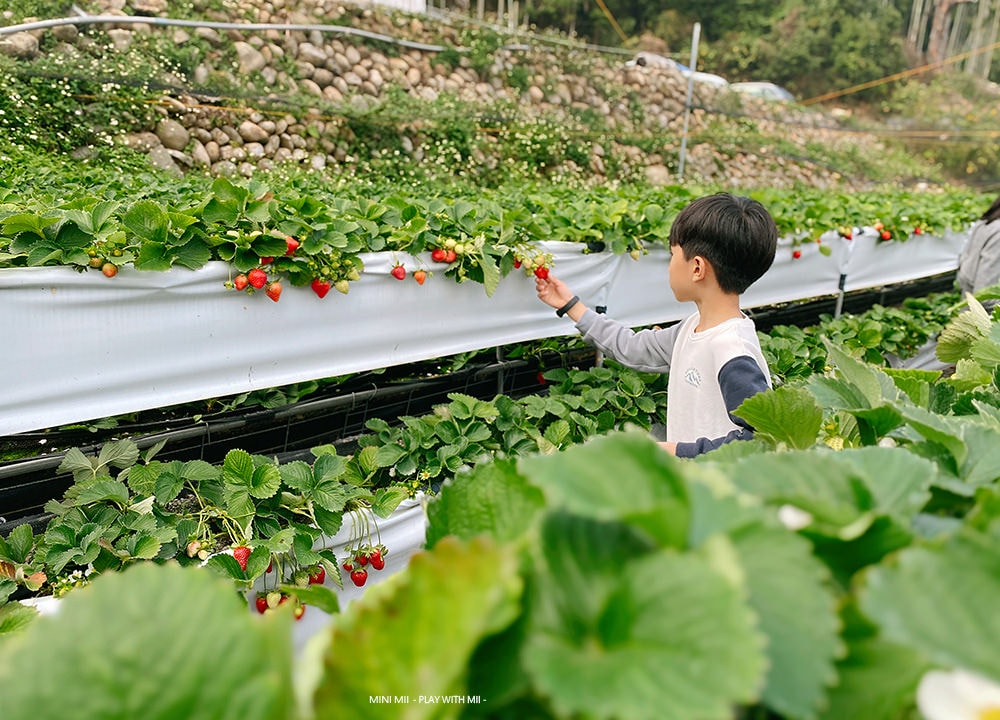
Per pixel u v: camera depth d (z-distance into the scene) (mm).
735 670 448
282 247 2598
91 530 2361
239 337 2648
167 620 473
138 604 480
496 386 4078
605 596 527
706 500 596
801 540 563
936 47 31000
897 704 519
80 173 6785
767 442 1105
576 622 519
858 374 1131
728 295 2393
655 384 3975
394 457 3006
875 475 752
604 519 562
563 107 13820
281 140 9844
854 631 561
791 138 17578
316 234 2744
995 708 478
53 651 459
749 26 28156
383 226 3186
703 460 1033
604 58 15062
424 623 477
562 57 14320
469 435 3221
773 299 4859
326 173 9750
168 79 9234
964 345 1926
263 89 10109
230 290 2580
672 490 566
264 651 475
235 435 3254
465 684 495
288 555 2492
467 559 484
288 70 10680
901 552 533
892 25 29266
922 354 5645
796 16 27875
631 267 3896
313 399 3420
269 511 2590
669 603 494
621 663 474
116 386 2428
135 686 452
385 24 12500
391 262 2959
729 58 27641
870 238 5582
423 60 12484
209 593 490
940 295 6387
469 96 12547
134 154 8406
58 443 3141
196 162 8992
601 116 14117
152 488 2613
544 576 526
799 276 5016
